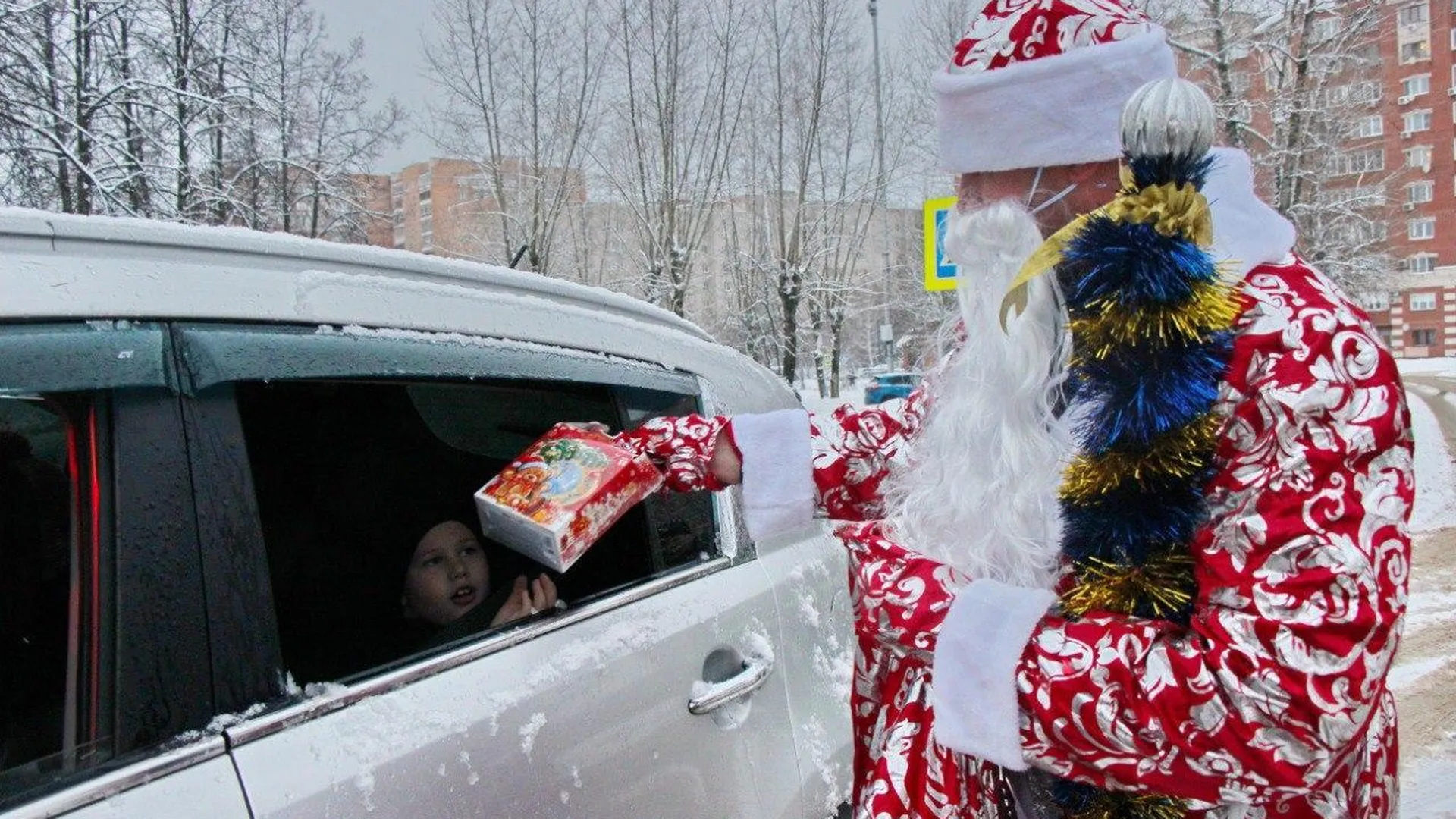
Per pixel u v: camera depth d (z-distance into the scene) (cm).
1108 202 106
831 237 2898
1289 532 84
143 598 103
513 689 133
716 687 160
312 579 150
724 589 175
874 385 2159
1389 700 108
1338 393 86
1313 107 1523
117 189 1255
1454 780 342
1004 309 101
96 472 104
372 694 122
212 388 115
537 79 2428
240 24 1541
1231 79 1459
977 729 96
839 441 140
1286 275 95
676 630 159
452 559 171
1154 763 89
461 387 168
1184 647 87
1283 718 82
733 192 2877
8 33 1136
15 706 101
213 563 110
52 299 105
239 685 109
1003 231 106
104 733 98
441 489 182
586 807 134
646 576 166
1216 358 90
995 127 106
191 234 121
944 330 125
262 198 1734
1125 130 95
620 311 182
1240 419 89
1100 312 95
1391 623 83
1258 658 83
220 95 1488
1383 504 85
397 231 3378
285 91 1753
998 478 102
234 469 114
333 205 1864
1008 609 96
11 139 1150
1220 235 97
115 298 110
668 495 175
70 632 101
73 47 1237
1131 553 94
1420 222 5138
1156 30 105
